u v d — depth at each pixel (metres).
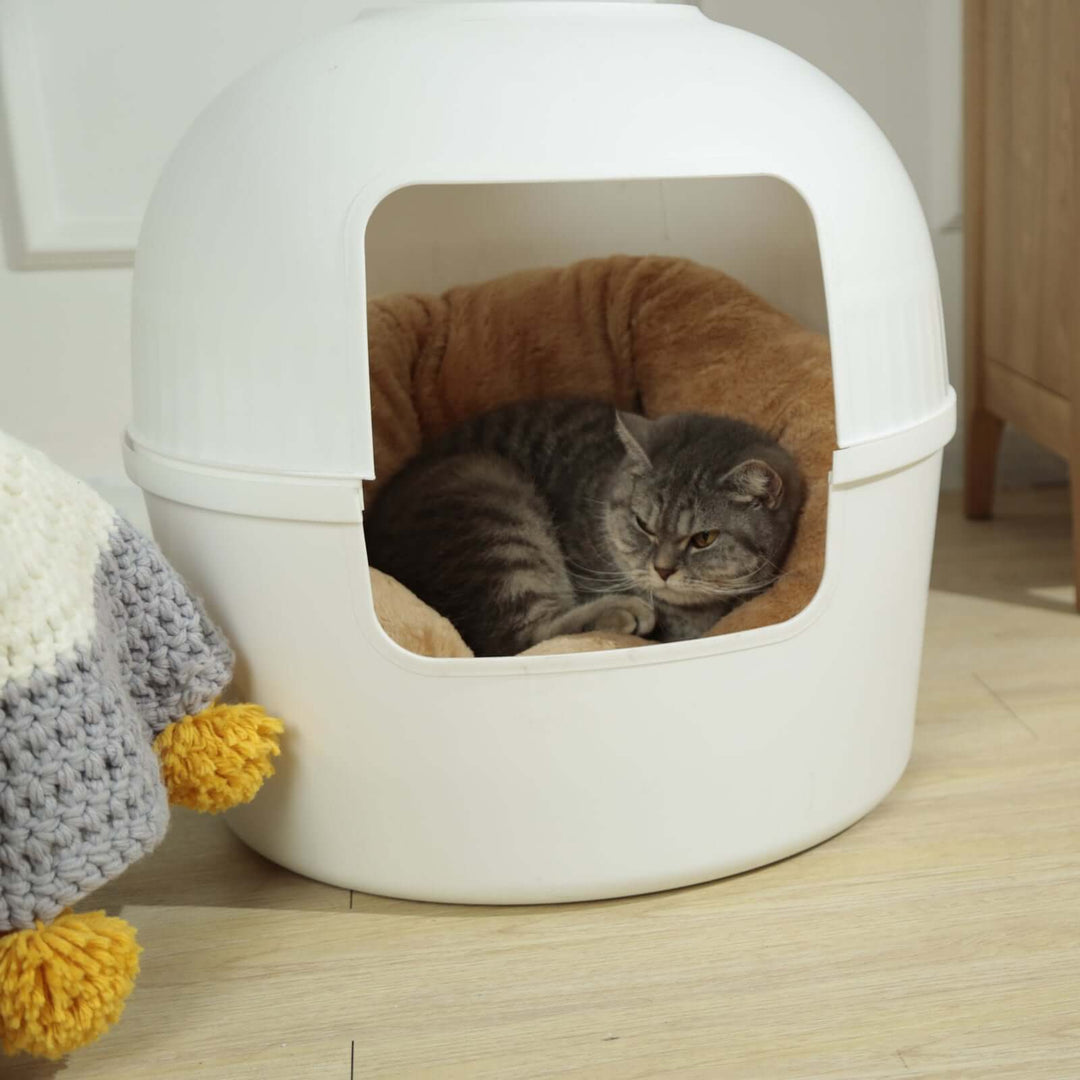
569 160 0.82
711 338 1.37
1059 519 1.78
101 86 1.62
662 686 0.86
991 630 1.41
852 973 0.84
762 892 0.93
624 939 0.89
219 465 0.86
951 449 1.93
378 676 0.86
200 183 0.88
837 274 0.87
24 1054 0.79
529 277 1.46
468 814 0.89
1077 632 1.39
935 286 0.97
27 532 0.73
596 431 1.38
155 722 0.86
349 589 0.85
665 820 0.90
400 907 0.94
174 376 0.89
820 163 0.87
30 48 1.58
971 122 1.67
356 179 0.82
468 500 1.34
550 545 1.34
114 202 1.66
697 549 1.22
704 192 1.45
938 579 1.57
